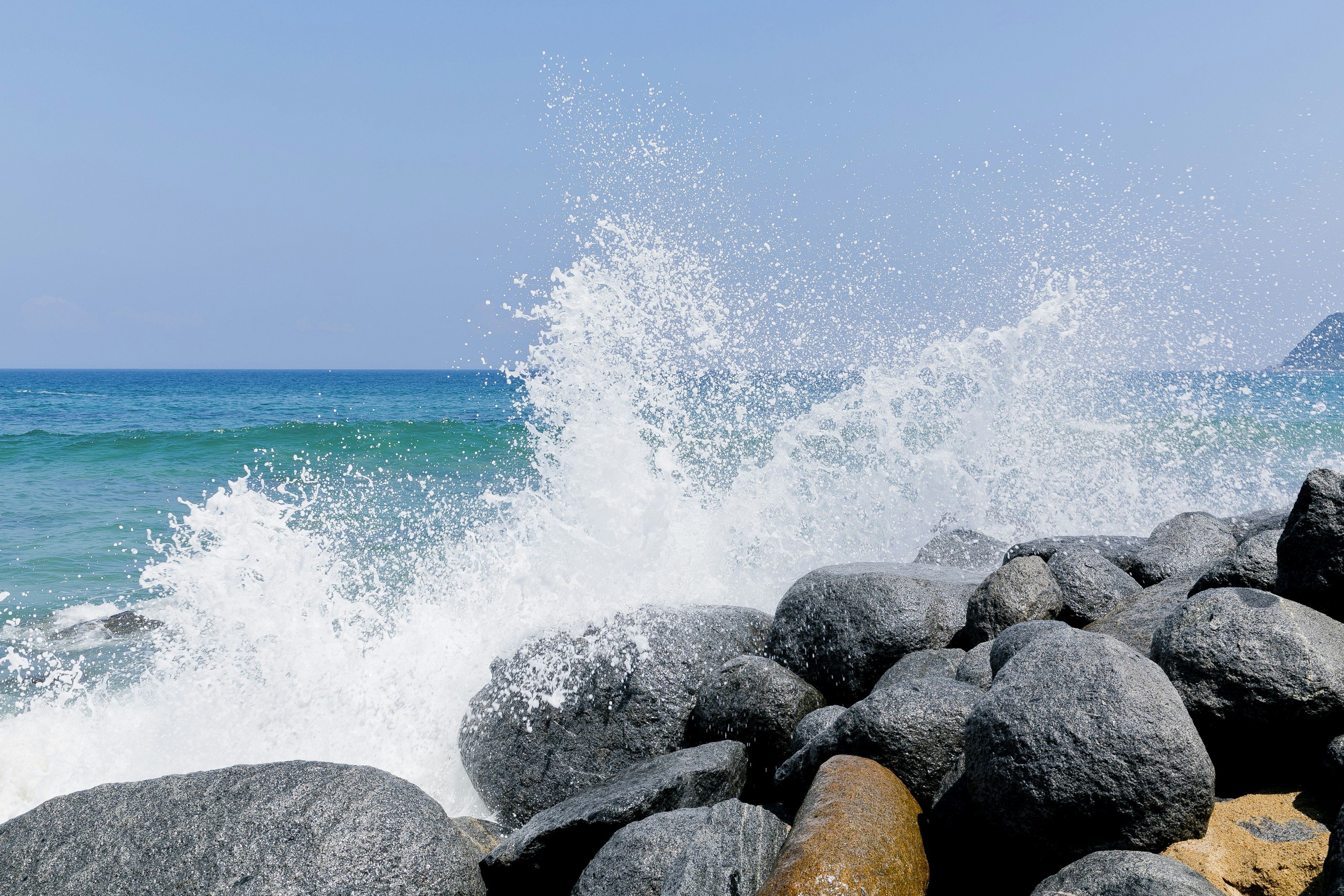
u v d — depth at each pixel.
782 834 3.04
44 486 14.12
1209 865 2.50
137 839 3.10
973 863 2.87
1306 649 2.85
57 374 165.75
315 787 3.29
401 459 16.00
